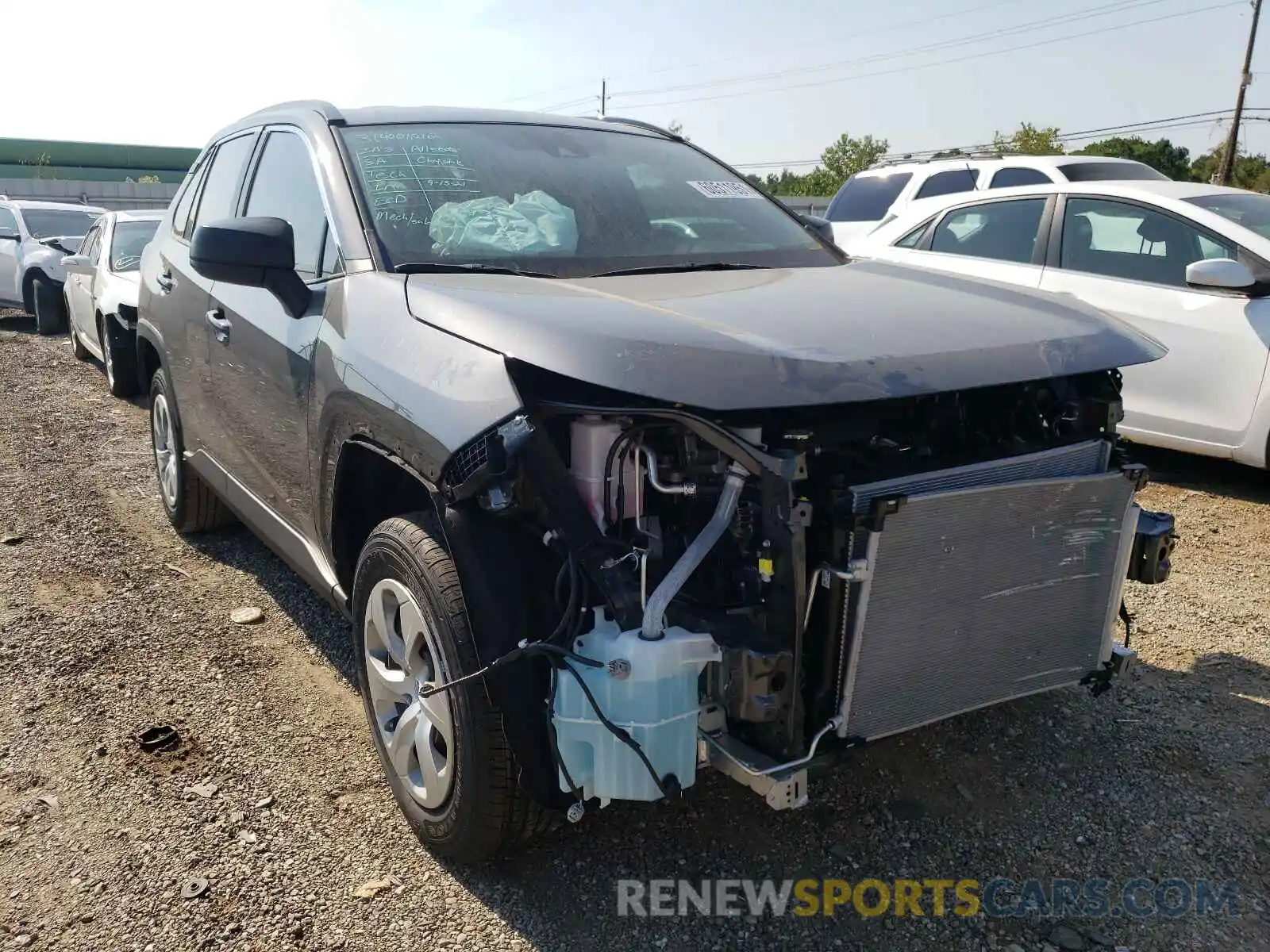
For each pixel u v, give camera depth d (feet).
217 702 11.40
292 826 9.20
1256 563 15.40
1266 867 8.66
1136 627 13.16
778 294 8.91
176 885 8.42
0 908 8.16
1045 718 10.96
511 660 7.19
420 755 8.54
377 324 8.81
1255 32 124.67
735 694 6.94
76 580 15.02
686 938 7.87
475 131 11.66
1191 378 18.47
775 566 6.95
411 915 8.09
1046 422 8.75
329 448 9.46
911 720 7.82
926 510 7.18
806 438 6.95
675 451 7.56
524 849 8.71
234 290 12.22
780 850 8.87
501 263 9.67
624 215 10.94
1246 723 10.84
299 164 11.50
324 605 14.12
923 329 7.91
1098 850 8.89
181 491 16.02
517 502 7.29
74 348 36.60
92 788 9.77
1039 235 21.42
